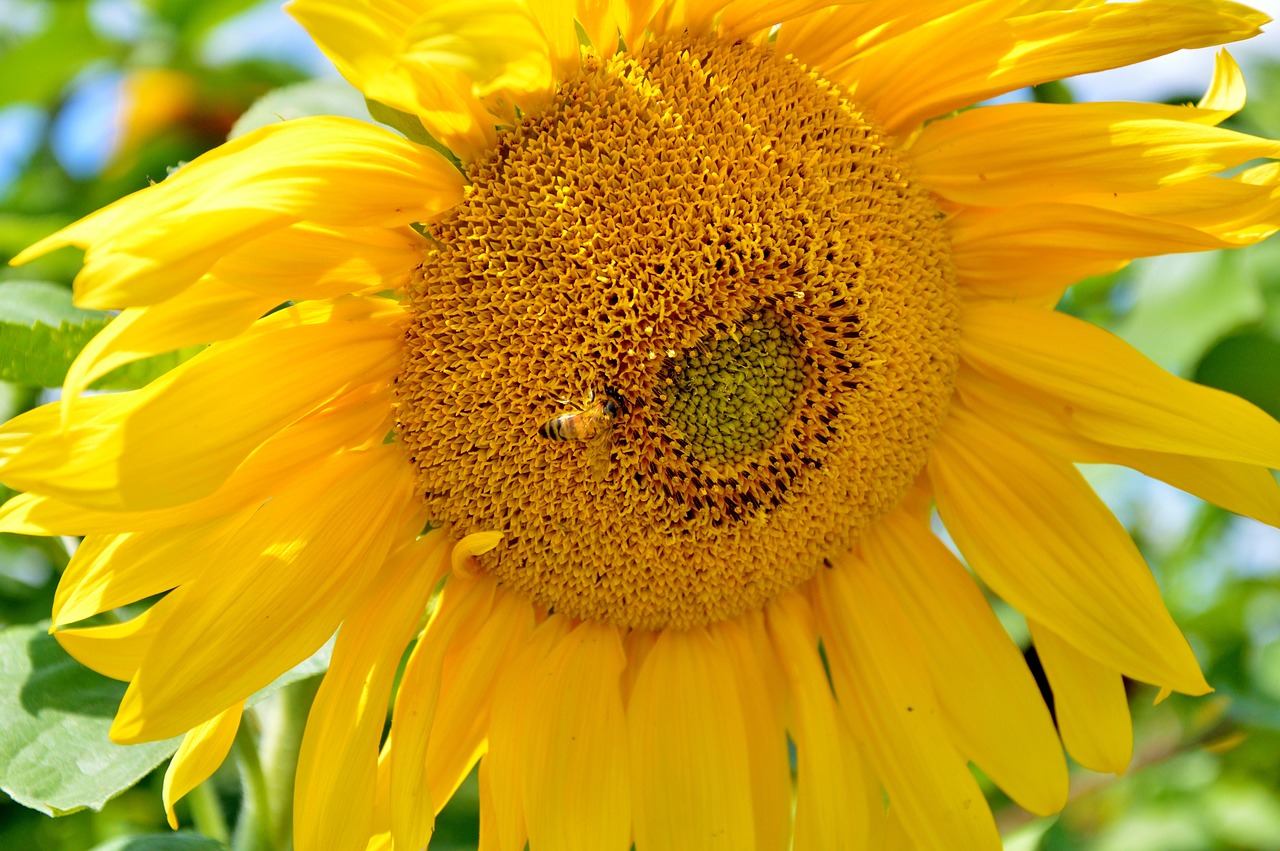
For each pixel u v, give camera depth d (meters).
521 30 0.46
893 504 0.52
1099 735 0.52
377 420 0.49
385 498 0.49
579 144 0.48
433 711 0.49
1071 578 0.52
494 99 0.48
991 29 0.50
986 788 0.60
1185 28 0.49
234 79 0.65
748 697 0.52
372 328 0.48
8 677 0.50
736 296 0.49
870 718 0.52
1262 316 0.58
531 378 0.49
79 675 0.51
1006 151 0.50
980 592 0.52
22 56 0.64
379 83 0.46
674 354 0.49
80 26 0.64
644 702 0.51
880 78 0.50
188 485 0.46
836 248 0.49
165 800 0.48
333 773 0.48
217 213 0.45
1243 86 0.50
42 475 0.45
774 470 0.51
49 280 0.60
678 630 0.51
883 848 0.52
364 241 0.48
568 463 0.49
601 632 0.51
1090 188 0.50
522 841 0.49
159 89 0.64
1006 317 0.52
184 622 0.47
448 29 0.45
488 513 0.50
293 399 0.47
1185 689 0.51
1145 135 0.49
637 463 0.50
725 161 0.49
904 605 0.52
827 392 0.50
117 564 0.48
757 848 0.51
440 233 0.48
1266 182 0.50
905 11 0.50
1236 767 0.65
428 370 0.49
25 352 0.49
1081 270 0.51
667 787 0.50
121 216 0.45
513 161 0.48
